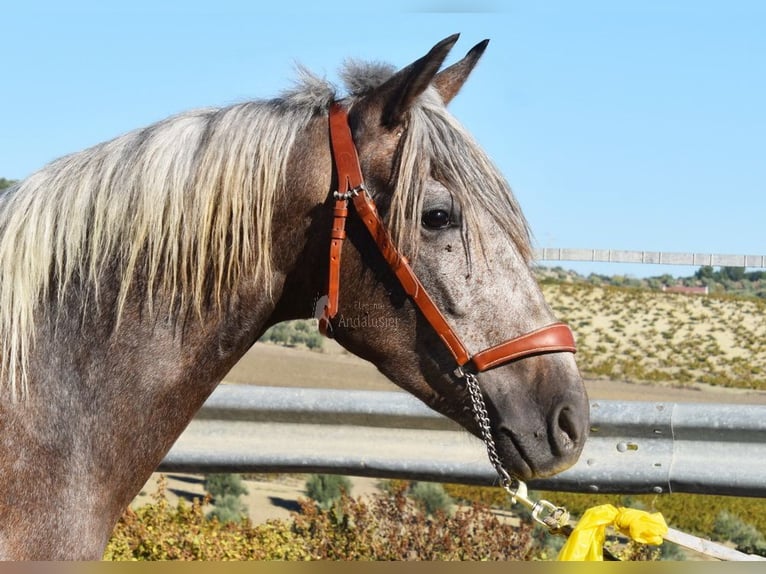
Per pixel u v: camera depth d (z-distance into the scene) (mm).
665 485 3939
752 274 27953
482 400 2119
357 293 2123
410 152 2070
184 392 2090
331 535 5156
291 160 2125
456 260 2086
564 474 4016
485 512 5418
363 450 4273
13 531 1858
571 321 24344
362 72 2258
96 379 2000
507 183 2189
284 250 2131
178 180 2072
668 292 26891
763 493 3855
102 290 2035
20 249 2006
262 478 8758
